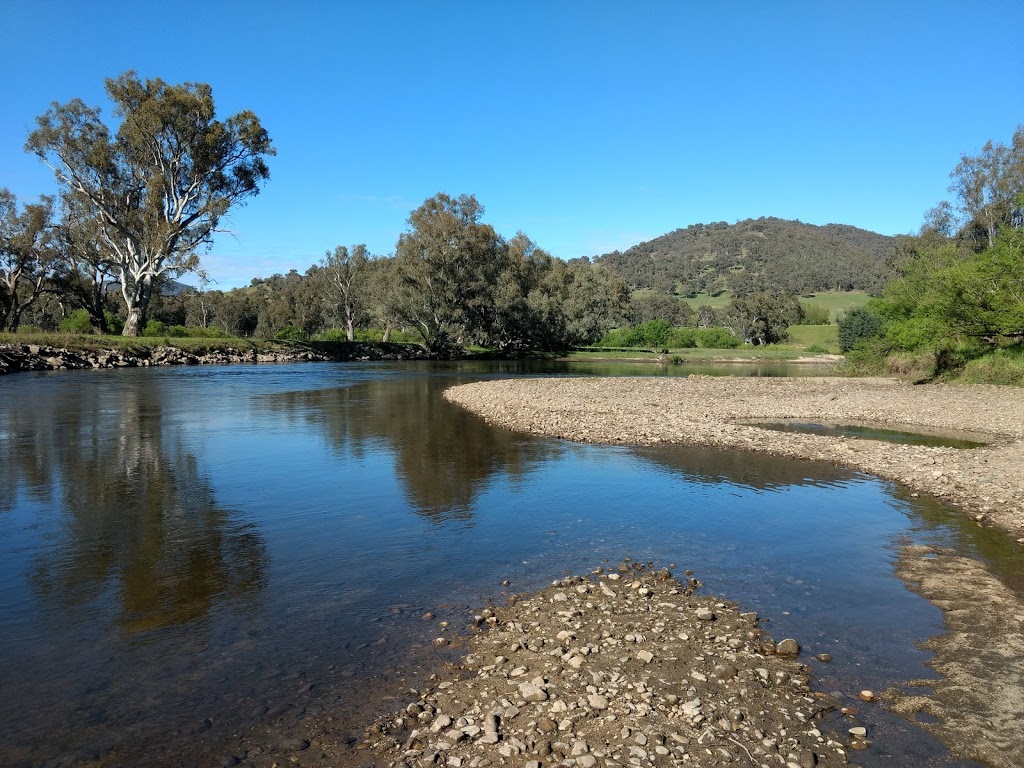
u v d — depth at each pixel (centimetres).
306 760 430
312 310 11100
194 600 697
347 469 1369
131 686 521
